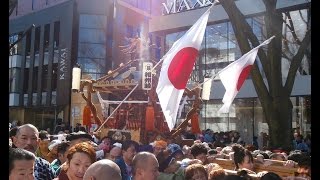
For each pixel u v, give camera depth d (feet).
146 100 33.45
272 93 31.99
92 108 33.37
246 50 32.24
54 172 13.44
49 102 91.81
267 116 32.07
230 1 32.40
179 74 18.42
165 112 18.17
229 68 24.20
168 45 75.00
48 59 94.43
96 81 33.42
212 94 67.31
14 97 101.91
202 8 69.26
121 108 34.58
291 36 58.18
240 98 64.49
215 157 20.61
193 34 18.67
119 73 33.78
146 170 11.20
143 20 98.17
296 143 42.60
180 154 17.90
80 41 88.43
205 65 69.51
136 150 16.93
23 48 102.53
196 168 12.15
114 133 32.35
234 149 16.57
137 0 97.25
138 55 34.09
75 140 15.88
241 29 32.24
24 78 101.35
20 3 105.60
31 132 13.83
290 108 32.53
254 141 56.39
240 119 64.54
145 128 30.25
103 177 7.51
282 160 19.85
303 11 56.90
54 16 94.43
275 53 32.07
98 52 88.79
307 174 14.55
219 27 68.54
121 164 15.38
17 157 9.14
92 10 89.56
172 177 13.85
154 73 29.55
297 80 57.52
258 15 60.54
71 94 78.07
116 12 91.09
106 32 89.61
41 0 100.17
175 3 80.28
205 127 68.03
